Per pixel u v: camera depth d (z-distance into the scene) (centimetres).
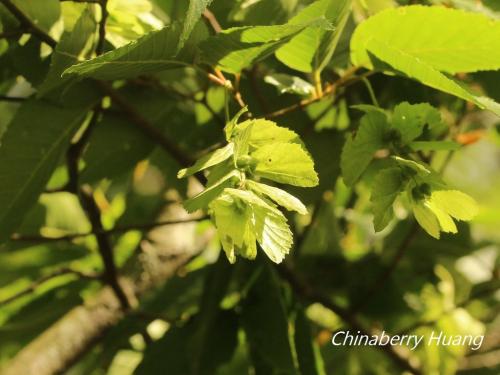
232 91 35
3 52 40
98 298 49
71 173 43
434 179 33
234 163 30
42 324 49
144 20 39
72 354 47
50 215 50
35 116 39
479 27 34
